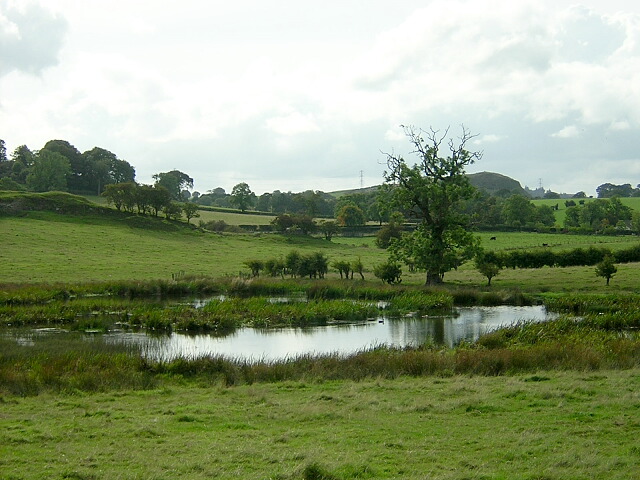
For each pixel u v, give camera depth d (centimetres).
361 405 1486
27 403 1594
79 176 17738
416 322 3888
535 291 5109
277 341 3198
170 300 5000
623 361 2070
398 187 6162
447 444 1157
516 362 2038
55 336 3241
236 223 13912
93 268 6819
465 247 5928
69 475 1003
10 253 7612
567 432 1219
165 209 12106
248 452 1112
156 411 1483
